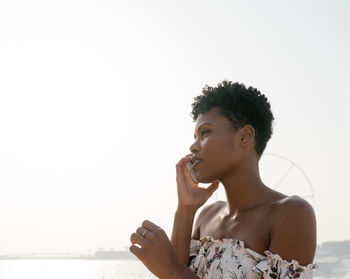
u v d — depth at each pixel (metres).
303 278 1.41
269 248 1.51
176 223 1.80
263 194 1.66
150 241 1.40
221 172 1.67
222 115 1.67
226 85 1.74
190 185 1.78
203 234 1.88
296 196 1.55
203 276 1.68
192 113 1.80
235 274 1.54
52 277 186.00
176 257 1.41
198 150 1.70
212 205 2.01
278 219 1.52
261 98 1.73
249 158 1.68
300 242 1.45
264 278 1.46
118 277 160.88
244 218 1.65
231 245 1.61
